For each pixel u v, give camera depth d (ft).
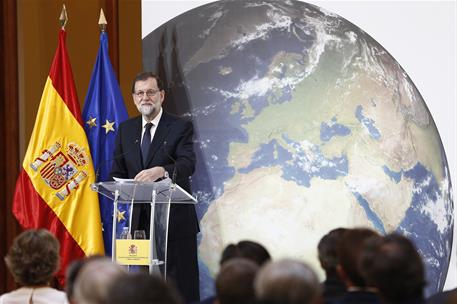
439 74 34.04
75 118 33.71
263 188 34.50
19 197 33.19
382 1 34.53
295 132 34.58
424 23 34.17
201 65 35.17
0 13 35.94
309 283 12.26
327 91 34.68
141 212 30.35
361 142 34.37
